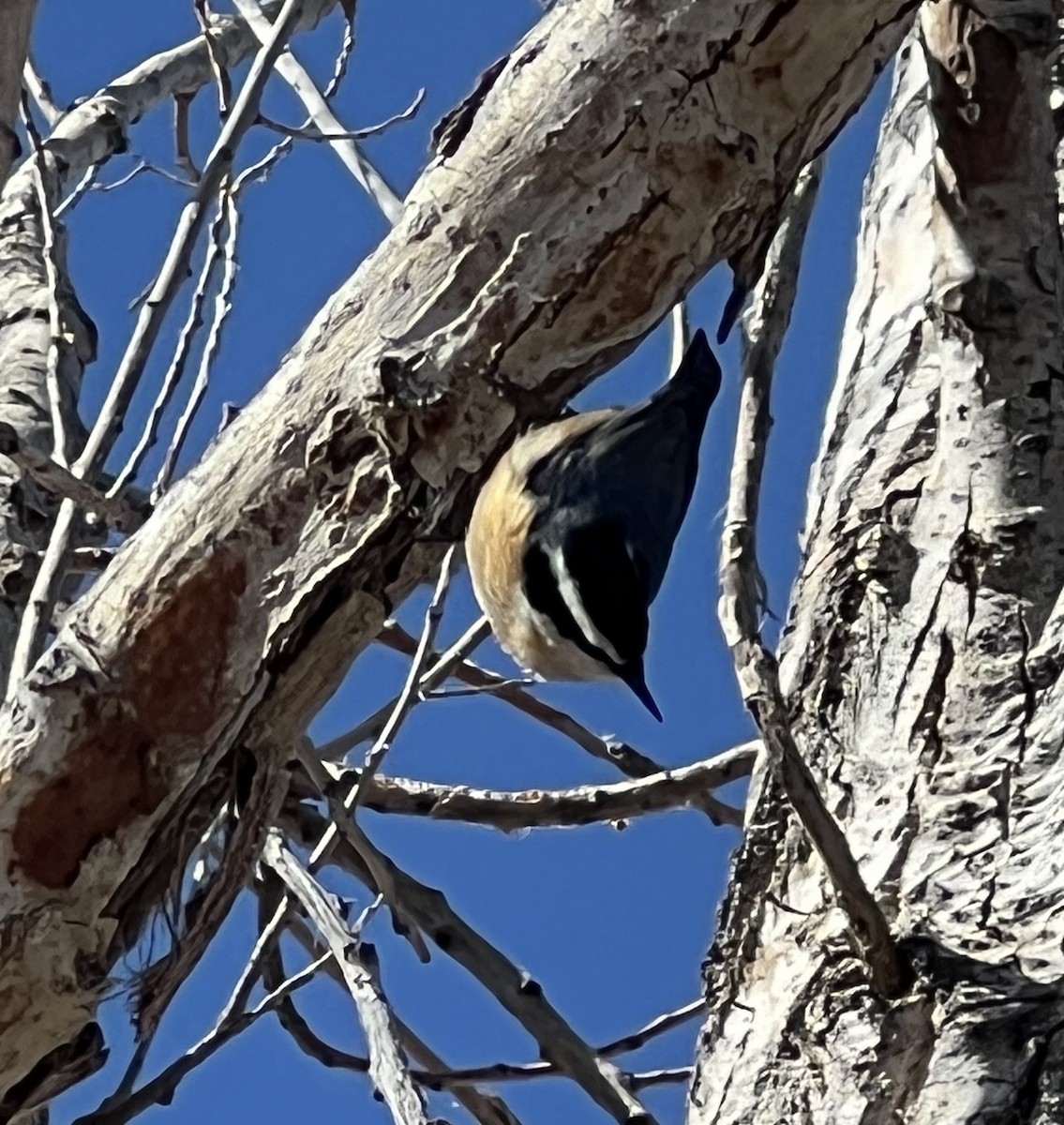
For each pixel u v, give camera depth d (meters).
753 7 2.50
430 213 2.61
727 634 2.73
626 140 2.55
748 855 3.29
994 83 3.18
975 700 3.26
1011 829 3.08
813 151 2.67
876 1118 2.83
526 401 2.64
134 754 2.55
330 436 2.59
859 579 3.52
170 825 2.60
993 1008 2.84
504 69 2.62
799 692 3.50
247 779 2.67
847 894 2.82
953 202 3.37
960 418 3.50
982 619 3.34
